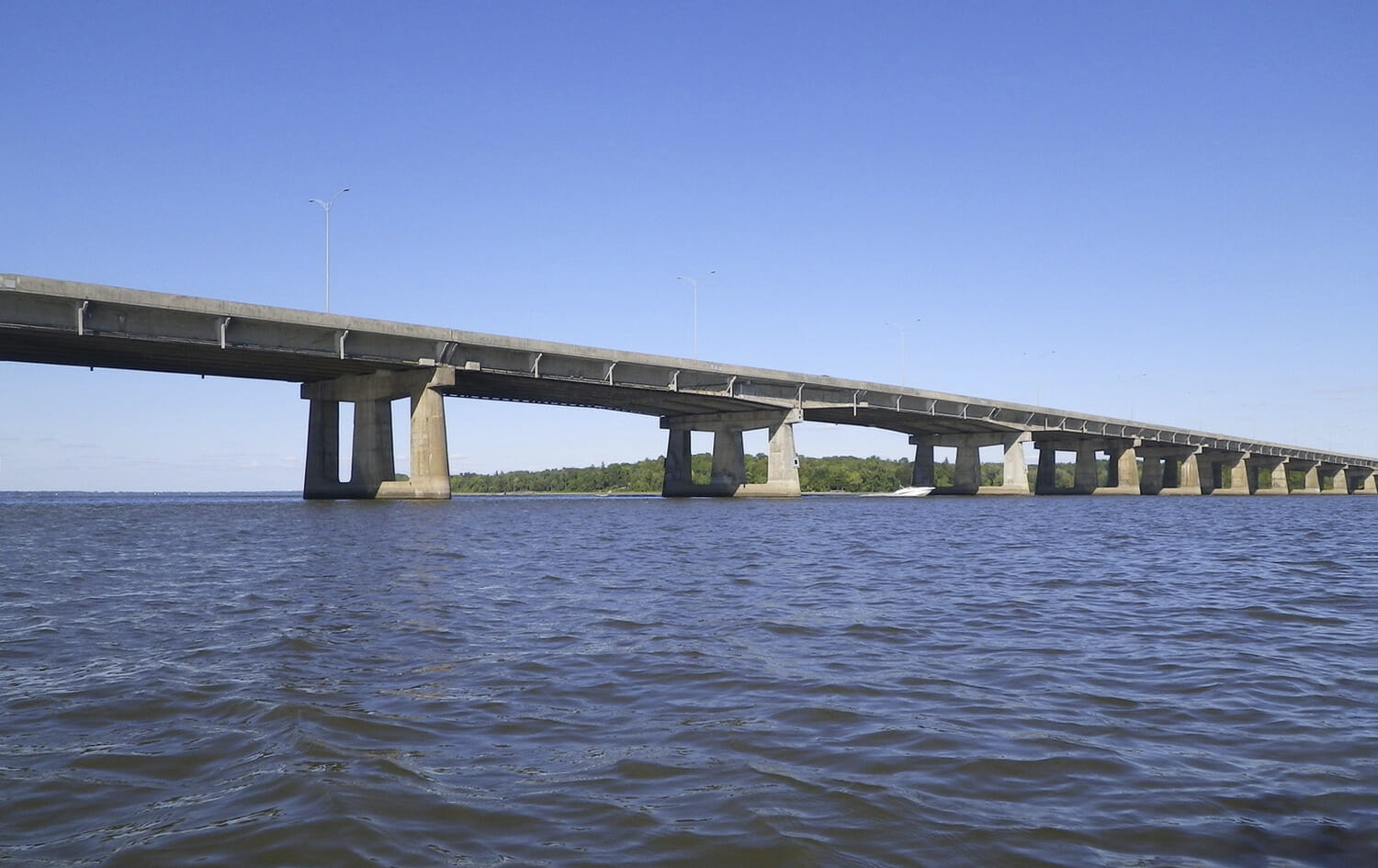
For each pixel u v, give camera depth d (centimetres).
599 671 1324
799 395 12438
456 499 15738
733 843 710
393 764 894
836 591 2341
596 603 2059
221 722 1048
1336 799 816
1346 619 1906
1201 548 4047
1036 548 3994
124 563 3072
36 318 6519
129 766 893
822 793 822
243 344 7475
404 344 8631
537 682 1253
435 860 679
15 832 733
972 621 1841
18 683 1244
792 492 12469
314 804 782
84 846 705
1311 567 3147
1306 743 991
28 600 2127
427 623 1766
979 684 1262
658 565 3042
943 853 696
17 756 927
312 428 10238
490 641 1568
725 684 1247
